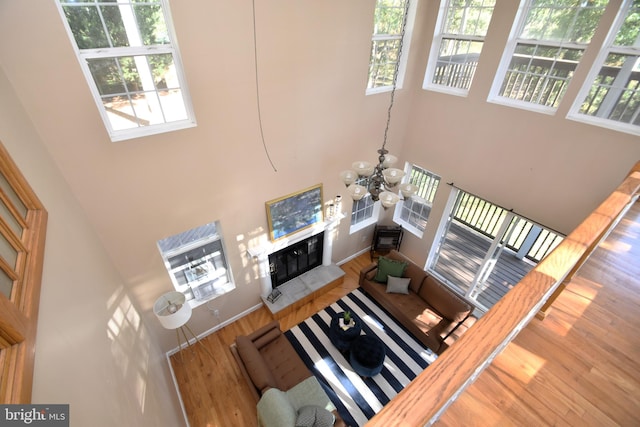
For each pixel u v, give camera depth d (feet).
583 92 11.67
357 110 15.34
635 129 10.75
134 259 11.87
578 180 12.39
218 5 9.48
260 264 16.17
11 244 4.22
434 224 19.21
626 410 5.52
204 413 13.26
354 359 14.32
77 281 6.42
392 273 18.29
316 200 16.55
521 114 13.33
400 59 15.79
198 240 13.97
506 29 12.75
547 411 5.48
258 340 14.28
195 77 10.08
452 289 19.88
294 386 12.92
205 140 11.35
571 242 5.12
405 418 2.60
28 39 7.38
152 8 8.77
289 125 13.30
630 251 9.36
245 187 13.44
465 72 15.02
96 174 9.70
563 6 11.37
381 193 10.38
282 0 10.60
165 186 11.28
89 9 8.07
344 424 11.84
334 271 19.57
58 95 8.22
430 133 17.28
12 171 5.29
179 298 12.73
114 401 5.58
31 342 3.42
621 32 10.40
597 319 7.22
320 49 12.44
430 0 14.65
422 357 15.60
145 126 10.19
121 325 8.73
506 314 3.63
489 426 5.27
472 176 16.11
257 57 11.02
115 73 9.07
